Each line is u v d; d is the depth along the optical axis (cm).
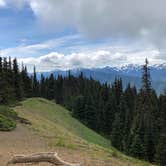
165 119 7581
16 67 8250
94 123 10050
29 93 10075
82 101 10125
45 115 7744
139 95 8794
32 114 6438
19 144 3003
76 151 2864
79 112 10031
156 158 6128
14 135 3497
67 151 2792
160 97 9081
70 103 11519
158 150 6103
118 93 10850
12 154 2323
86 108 10044
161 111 8044
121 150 7912
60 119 8194
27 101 8625
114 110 10106
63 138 3769
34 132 3862
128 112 8562
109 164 2403
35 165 1875
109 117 10062
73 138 4278
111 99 10300
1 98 6206
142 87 8488
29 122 4575
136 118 7444
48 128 4744
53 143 3195
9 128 3700
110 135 9044
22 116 5178
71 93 12475
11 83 7850
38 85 13200
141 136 6838
